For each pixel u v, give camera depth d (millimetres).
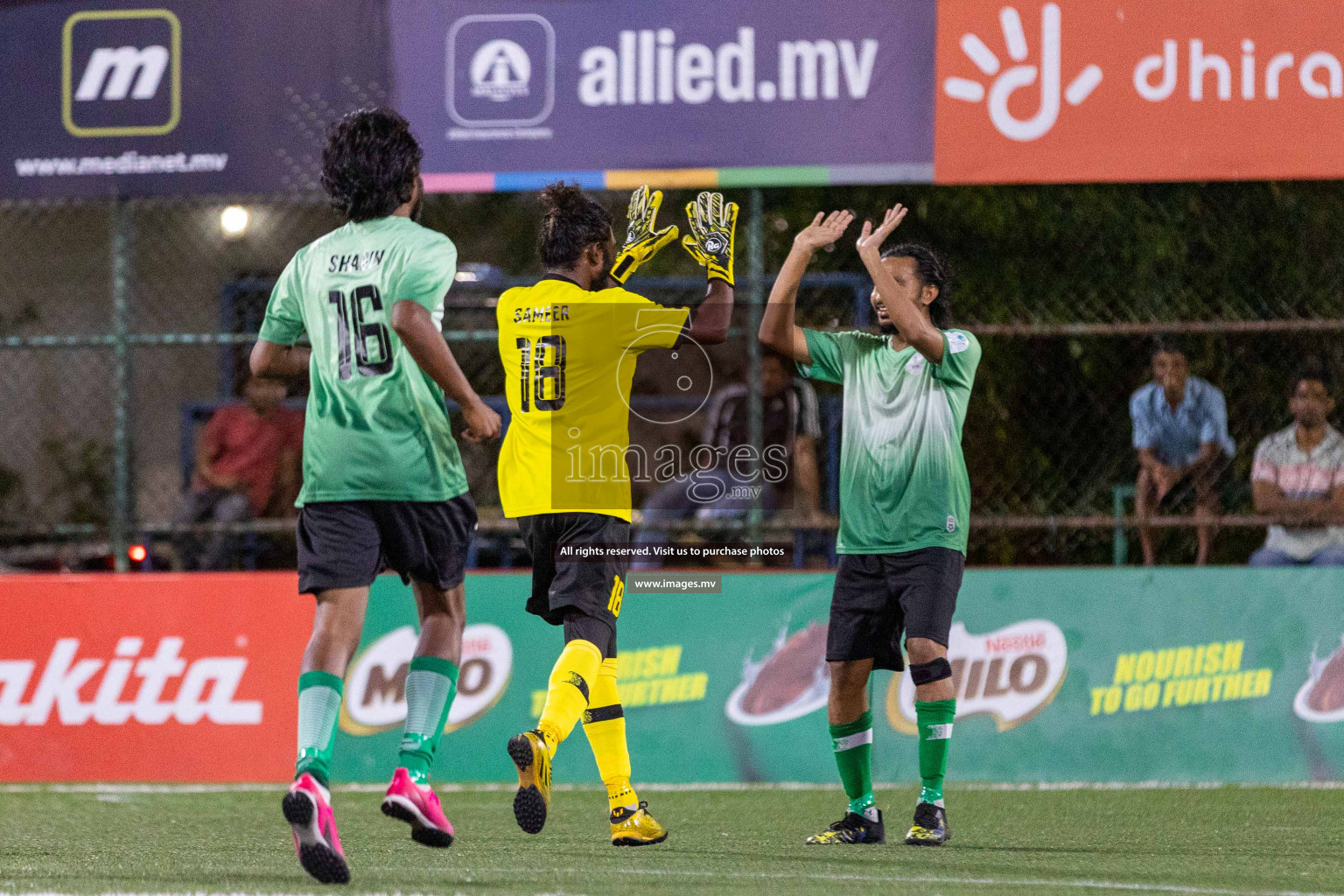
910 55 24625
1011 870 15406
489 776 24547
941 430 17531
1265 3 24266
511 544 27359
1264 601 24344
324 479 14305
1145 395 27344
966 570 24562
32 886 14070
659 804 22219
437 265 14172
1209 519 24766
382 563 14789
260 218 32719
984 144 24562
